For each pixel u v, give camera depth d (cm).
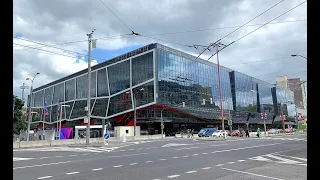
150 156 1673
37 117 12794
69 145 3142
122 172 1032
